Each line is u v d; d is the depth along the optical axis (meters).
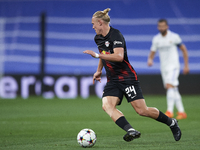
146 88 54.81
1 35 71.56
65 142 17.36
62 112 34.97
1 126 24.52
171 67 29.70
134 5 73.88
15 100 49.41
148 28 71.62
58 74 55.03
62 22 73.75
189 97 52.28
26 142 17.44
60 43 72.00
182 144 16.17
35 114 33.06
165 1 73.19
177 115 32.28
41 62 55.03
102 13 15.57
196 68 66.50
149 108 16.17
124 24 72.62
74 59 70.25
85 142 15.37
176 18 72.00
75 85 54.66
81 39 72.25
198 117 30.16
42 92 54.94
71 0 75.94
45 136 19.70
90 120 28.30
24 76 55.38
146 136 19.19
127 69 15.91
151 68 66.31
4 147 15.83
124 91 15.97
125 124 15.18
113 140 17.94
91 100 49.34
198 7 71.88
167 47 29.91
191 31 70.81
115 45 15.13
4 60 70.31
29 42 73.62
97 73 17.95
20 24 74.81
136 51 69.12
